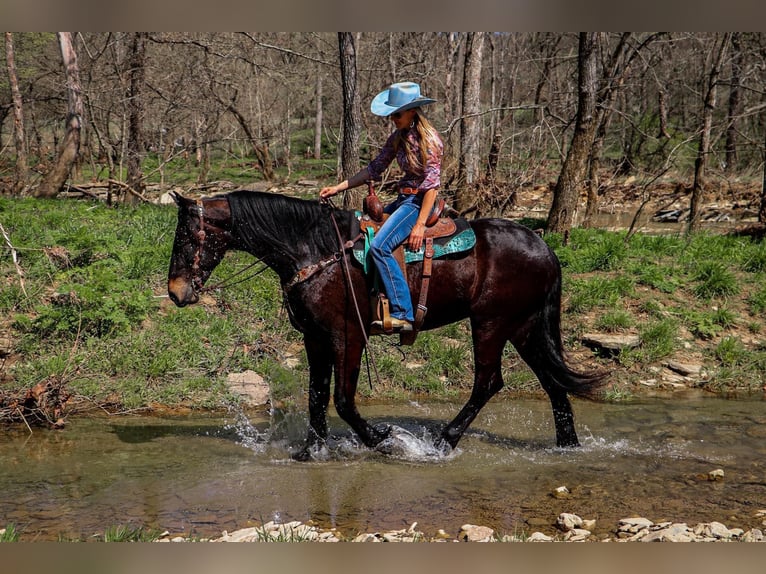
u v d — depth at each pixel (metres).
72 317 8.10
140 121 17.62
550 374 6.23
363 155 18.34
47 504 5.03
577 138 12.72
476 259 5.96
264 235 5.75
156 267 9.71
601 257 11.03
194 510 4.97
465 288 5.93
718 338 9.47
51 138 36.12
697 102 29.84
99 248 9.62
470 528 4.55
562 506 5.10
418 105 5.50
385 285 5.59
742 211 20.98
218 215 5.70
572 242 12.35
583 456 6.22
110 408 7.29
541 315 6.18
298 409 7.48
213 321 8.71
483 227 6.11
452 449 6.23
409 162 5.61
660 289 10.41
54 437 6.52
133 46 17.67
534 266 6.04
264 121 32.81
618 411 7.60
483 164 17.58
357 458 6.13
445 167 15.95
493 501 5.18
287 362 8.26
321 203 5.87
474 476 5.70
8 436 6.52
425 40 22.84
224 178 28.88
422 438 6.64
